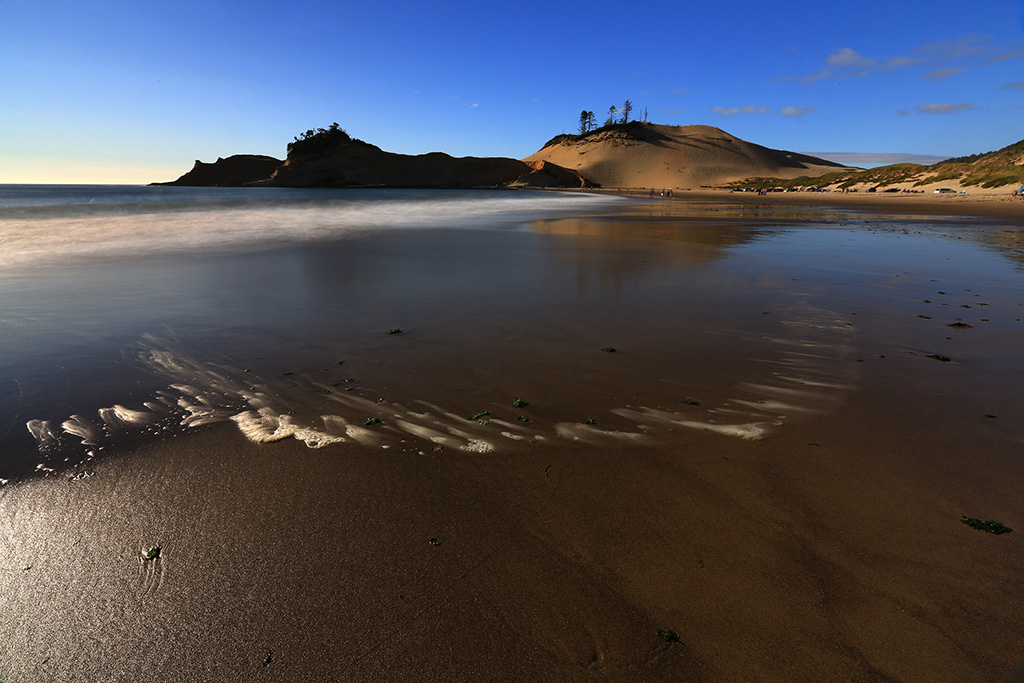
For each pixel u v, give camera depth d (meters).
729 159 163.88
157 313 6.05
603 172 159.25
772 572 2.04
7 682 1.65
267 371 4.26
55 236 14.08
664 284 7.79
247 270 8.88
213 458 2.91
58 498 2.54
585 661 1.68
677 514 2.39
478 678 1.63
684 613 1.85
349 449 3.01
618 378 4.07
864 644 1.72
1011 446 2.99
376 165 157.50
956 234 16.11
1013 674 1.60
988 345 4.87
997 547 2.15
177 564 2.12
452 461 2.88
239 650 1.75
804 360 4.48
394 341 5.04
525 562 2.11
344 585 2.00
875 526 2.29
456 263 9.63
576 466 2.81
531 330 5.41
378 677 1.64
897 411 3.46
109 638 1.80
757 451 2.95
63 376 4.14
